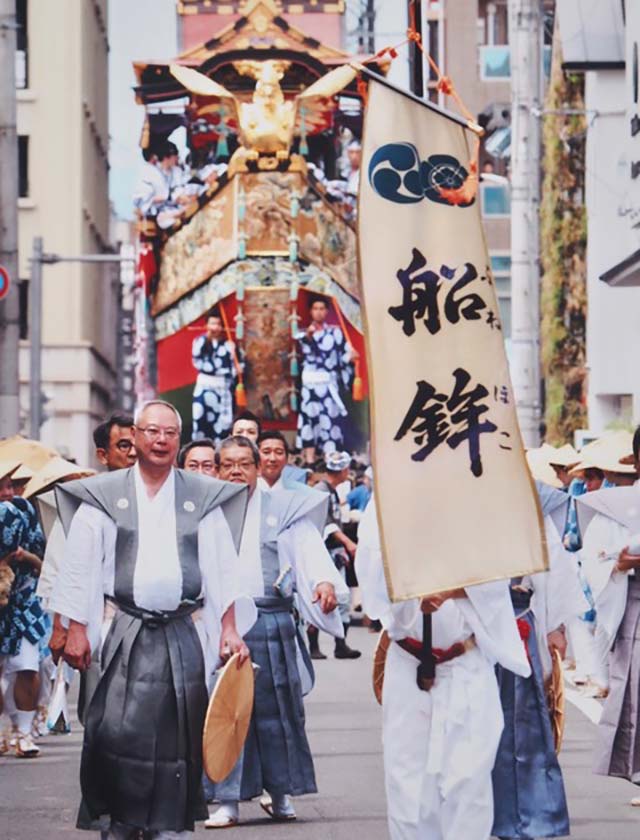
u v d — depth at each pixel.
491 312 11.69
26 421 72.38
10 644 17.84
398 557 11.39
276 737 14.62
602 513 14.55
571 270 46.25
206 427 39.38
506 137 55.62
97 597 11.30
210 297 39.50
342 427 39.56
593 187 42.34
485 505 11.52
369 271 11.59
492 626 11.70
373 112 11.68
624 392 42.84
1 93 27.73
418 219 11.66
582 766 17.25
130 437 15.83
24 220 72.69
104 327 86.75
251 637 14.69
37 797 15.81
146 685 11.21
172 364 40.31
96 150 81.44
